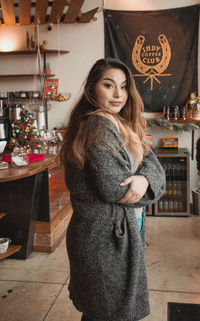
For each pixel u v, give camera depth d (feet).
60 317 7.38
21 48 15.48
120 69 4.36
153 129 15.75
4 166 9.23
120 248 4.14
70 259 4.52
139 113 4.81
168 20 14.58
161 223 13.62
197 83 14.85
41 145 12.27
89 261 4.21
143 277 4.40
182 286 8.63
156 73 15.03
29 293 8.41
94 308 4.29
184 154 13.79
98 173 3.88
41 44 15.38
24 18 14.17
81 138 4.10
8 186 10.02
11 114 12.71
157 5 14.58
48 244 10.82
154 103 15.25
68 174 4.41
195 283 8.77
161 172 4.54
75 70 15.46
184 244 11.40
